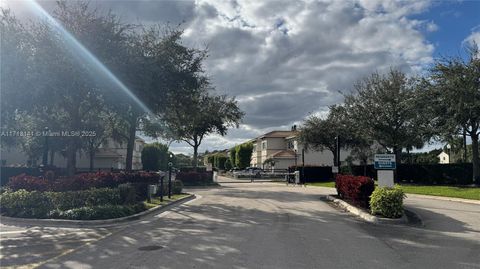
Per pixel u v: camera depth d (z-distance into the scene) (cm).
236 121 4609
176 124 3603
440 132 3134
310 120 4934
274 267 759
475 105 2875
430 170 3388
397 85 3738
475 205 1945
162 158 6031
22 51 1817
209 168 5200
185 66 2567
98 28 1961
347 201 1927
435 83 3178
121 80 1986
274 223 1339
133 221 1404
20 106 1919
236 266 766
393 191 1384
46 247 959
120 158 5891
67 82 1889
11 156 5269
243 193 2848
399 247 949
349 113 4066
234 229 1211
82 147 4378
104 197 1562
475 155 3150
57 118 2869
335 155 4791
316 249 920
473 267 766
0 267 780
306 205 1950
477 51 3044
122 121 3403
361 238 1065
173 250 909
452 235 1119
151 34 2466
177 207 1892
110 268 757
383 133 3759
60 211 1393
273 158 6825
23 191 1498
